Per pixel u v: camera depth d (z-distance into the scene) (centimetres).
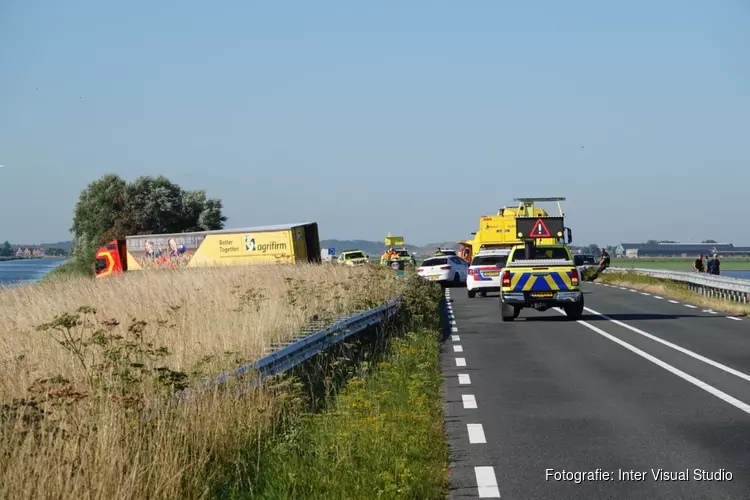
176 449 804
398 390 1342
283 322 1708
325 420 1053
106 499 687
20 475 680
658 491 835
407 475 823
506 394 1419
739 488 835
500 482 882
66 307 2033
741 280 3319
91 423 800
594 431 1116
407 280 3519
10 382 1046
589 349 2022
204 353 1288
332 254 9312
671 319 2812
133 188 10669
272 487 807
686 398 1340
